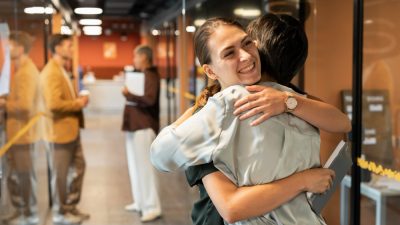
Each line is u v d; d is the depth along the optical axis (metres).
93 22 8.53
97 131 9.85
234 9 2.90
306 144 1.07
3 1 3.61
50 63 4.00
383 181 2.85
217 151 1.01
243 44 1.09
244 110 1.03
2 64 3.53
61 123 4.10
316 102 1.10
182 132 1.06
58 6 4.95
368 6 2.86
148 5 8.62
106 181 5.85
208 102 1.07
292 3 2.86
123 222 4.41
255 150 1.02
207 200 1.16
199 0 3.05
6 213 3.59
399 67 2.91
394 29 2.90
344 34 2.84
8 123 3.59
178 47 5.64
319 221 1.08
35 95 4.02
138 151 4.39
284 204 1.04
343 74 2.84
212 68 1.12
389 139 2.92
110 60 15.33
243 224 1.03
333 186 1.19
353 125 2.76
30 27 4.03
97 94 12.95
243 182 1.02
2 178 3.51
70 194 4.36
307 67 2.80
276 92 1.06
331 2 2.81
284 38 1.23
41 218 4.26
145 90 4.29
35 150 4.09
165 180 5.24
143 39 11.09
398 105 2.93
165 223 4.31
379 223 2.86
